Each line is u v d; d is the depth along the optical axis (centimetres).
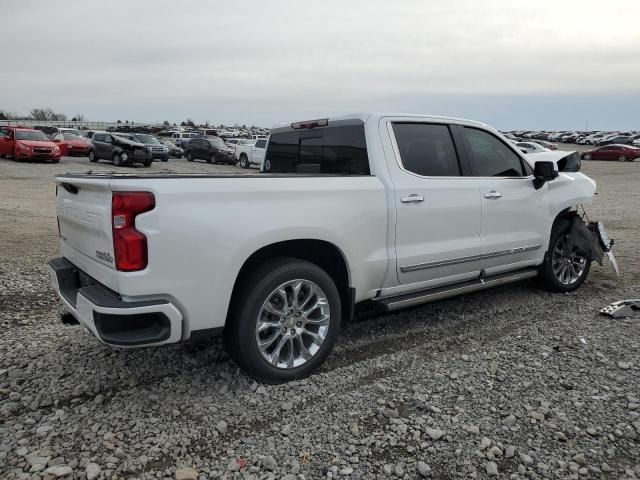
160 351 404
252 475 260
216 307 316
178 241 298
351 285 385
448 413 318
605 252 605
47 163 2559
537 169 507
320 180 365
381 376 369
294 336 356
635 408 324
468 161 466
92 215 314
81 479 255
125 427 299
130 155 2503
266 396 338
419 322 479
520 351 412
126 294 291
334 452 280
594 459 275
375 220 389
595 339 436
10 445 280
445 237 439
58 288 362
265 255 357
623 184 2278
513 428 302
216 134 6384
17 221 997
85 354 396
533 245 521
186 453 277
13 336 431
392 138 418
